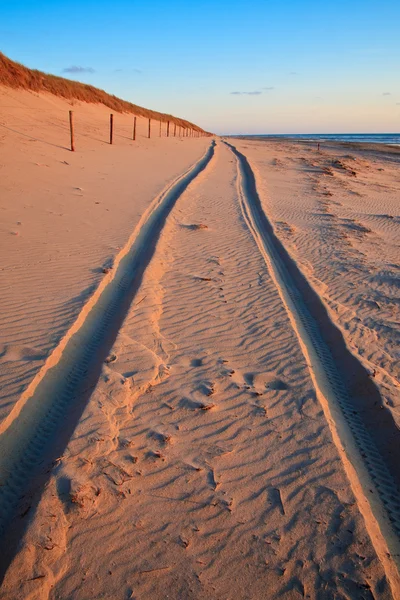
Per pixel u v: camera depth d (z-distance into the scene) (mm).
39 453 3682
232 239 10578
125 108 46031
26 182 12891
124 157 21562
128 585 2645
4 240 8266
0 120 20797
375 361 5586
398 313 7133
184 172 19844
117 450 3656
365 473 3814
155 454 3666
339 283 8391
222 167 24234
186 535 2992
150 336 5586
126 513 3105
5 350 4852
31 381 4363
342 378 5316
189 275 7945
